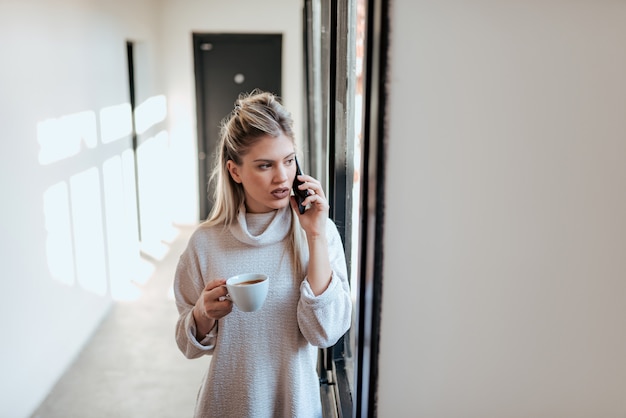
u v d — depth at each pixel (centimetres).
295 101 588
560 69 72
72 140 310
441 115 72
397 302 78
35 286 260
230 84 605
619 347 82
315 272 114
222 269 121
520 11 70
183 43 574
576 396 84
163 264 483
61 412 258
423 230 75
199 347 119
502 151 73
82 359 312
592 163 75
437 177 74
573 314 80
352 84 166
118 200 408
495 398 83
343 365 183
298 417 119
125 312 380
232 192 122
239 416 122
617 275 79
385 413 83
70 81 308
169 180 596
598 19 71
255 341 120
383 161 73
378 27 69
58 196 290
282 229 121
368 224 76
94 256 352
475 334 80
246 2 570
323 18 212
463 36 70
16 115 239
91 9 346
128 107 441
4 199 228
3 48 226
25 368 249
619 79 72
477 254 77
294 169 118
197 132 607
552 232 77
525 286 79
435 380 82
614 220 77
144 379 291
